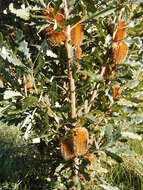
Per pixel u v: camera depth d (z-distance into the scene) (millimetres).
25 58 3033
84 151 3344
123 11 3283
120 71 3295
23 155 5191
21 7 3080
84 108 3467
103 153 3656
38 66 3039
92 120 3311
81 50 3367
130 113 3557
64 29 3109
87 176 3480
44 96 3299
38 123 3477
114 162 4379
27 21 3500
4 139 5684
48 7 3057
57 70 3506
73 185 3742
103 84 3289
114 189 3775
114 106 3389
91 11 3021
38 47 3260
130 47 3576
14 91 3096
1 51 2979
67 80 3506
